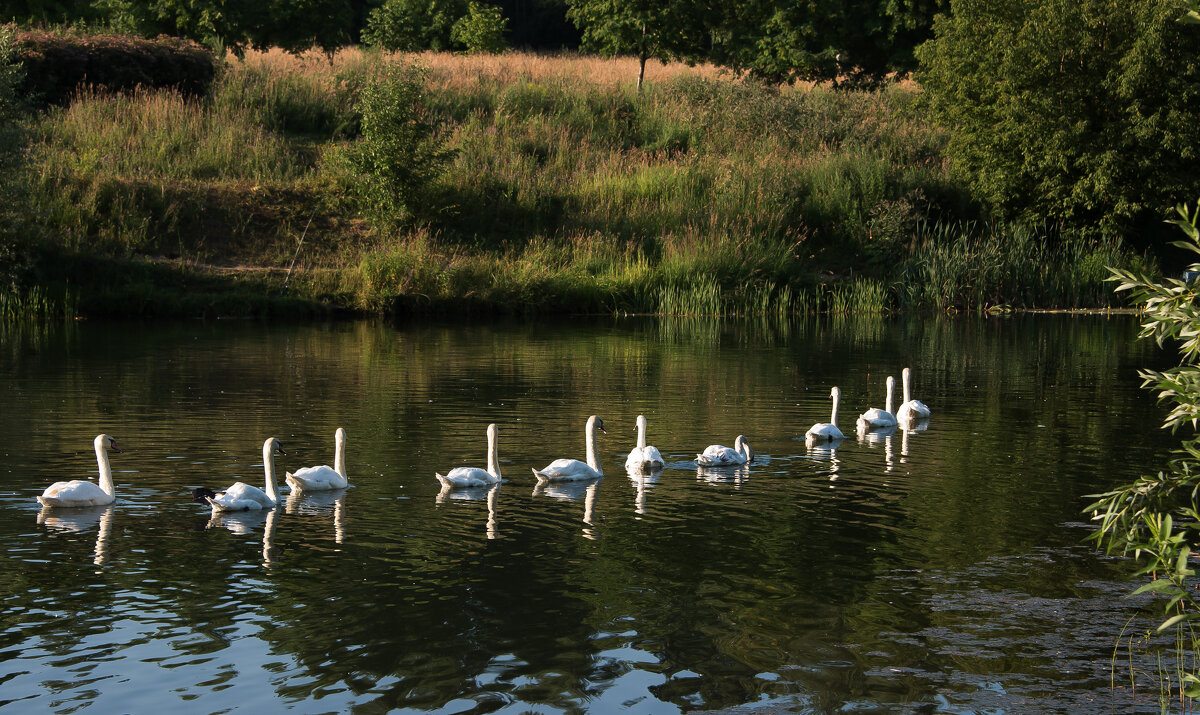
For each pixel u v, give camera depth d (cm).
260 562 1052
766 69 5316
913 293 3866
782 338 3055
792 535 1157
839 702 762
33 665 817
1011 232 4141
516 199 4081
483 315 3588
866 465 1498
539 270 3691
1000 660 833
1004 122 4012
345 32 5775
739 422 1811
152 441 1577
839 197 4206
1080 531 1173
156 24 4991
